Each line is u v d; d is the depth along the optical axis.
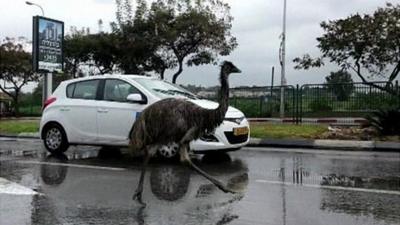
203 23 32.50
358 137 14.88
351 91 18.58
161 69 34.41
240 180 8.97
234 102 21.86
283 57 27.75
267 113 20.89
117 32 34.59
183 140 7.41
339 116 18.77
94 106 12.01
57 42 22.00
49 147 12.78
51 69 21.75
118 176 9.50
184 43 33.34
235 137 11.05
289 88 20.22
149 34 33.28
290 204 7.22
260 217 6.55
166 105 7.42
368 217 6.53
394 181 8.83
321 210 6.89
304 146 13.96
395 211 6.81
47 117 12.80
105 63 36.78
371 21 26.94
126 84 11.70
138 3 33.66
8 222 6.40
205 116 7.40
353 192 7.96
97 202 7.44
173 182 8.82
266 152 12.70
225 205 7.18
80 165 10.85
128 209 7.02
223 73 7.48
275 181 8.87
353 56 27.77
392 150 13.11
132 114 11.41
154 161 11.16
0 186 8.60
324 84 19.22
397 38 26.61
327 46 27.97
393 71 27.44
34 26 21.25
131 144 7.65
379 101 18.08
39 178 9.37
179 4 33.47
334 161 11.14
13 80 39.97
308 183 8.70
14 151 13.38
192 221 6.38
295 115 19.89
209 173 9.66
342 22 27.48
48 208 7.09
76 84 12.60
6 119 32.31
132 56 33.88
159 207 7.11
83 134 12.18
